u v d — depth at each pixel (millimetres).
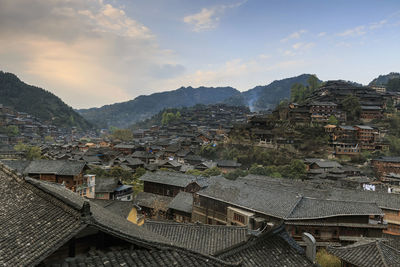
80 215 8484
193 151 132000
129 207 34344
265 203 36250
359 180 76312
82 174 51688
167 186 63938
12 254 7586
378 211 33875
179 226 21094
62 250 8320
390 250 20438
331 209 33531
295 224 32125
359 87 147625
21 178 13430
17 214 10227
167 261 9242
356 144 105875
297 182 62688
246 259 15164
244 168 102500
